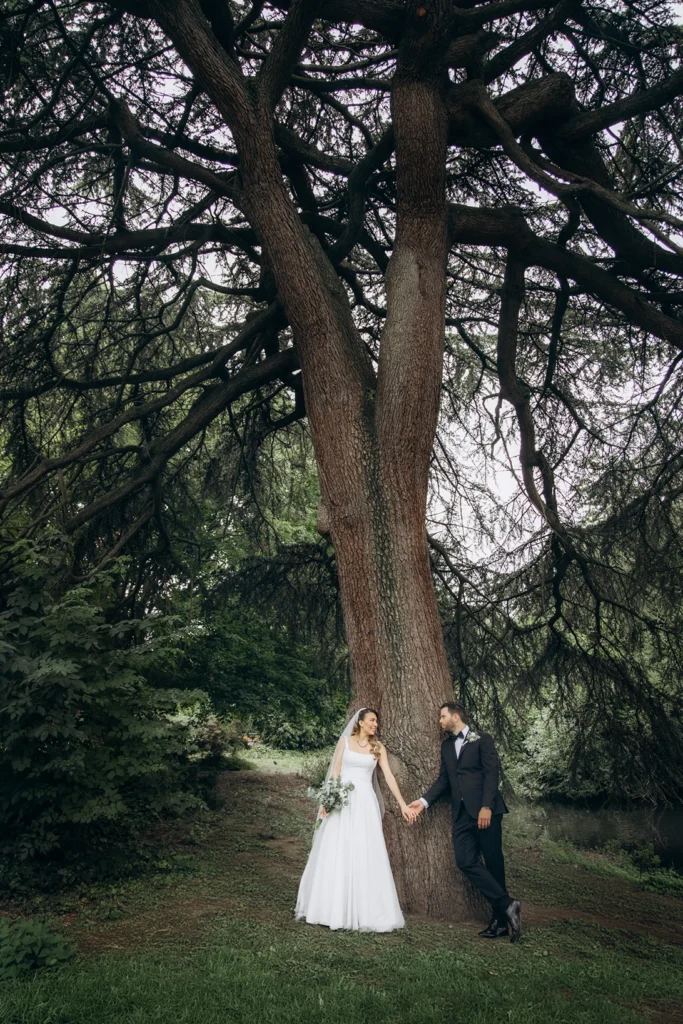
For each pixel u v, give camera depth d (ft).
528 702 36.96
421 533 24.79
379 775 22.58
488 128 27.89
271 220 25.76
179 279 38.68
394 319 25.71
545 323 39.37
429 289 25.77
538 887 30.81
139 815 33.91
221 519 42.98
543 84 28.19
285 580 40.73
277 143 32.27
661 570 31.32
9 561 27.17
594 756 35.55
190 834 32.63
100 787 23.48
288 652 55.21
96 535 34.06
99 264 32.45
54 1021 13.29
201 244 32.42
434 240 26.25
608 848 45.55
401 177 25.81
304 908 20.26
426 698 22.94
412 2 24.35
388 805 22.25
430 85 25.62
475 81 27.20
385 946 18.08
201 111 34.37
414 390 24.94
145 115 34.60
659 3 29.32
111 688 24.09
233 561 47.50
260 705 50.55
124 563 28.60
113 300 38.17
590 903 29.07
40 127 31.35
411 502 24.77
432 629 23.85
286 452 45.42
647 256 30.96
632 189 31.30
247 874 26.35
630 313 30.89
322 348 25.77
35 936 16.38
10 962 15.58
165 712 26.32
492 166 34.19
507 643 36.40
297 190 34.94
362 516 24.57
